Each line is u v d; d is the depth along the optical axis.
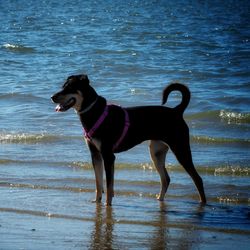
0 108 17.86
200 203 10.23
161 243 8.06
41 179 11.40
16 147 13.74
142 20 52.25
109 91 20.30
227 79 22.92
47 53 30.55
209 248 7.89
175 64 26.66
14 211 9.41
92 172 11.95
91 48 32.41
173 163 12.59
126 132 10.30
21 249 7.65
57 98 10.25
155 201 10.30
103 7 72.44
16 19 52.72
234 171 11.94
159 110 10.47
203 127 15.98
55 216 9.21
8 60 28.02
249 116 16.64
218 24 48.59
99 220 9.09
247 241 8.17
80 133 14.91
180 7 71.81
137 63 26.81
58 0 88.00
